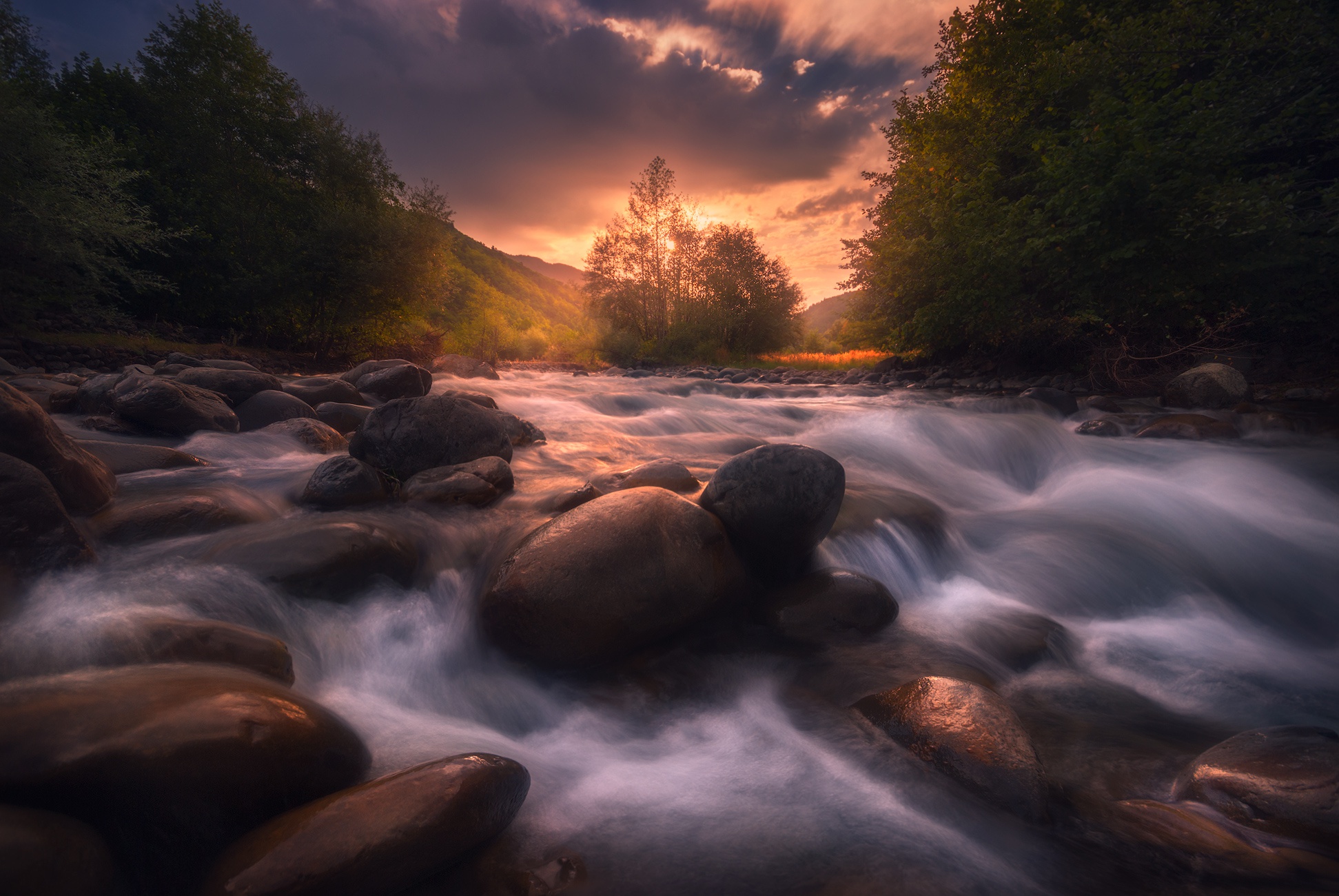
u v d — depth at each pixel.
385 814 1.38
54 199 11.18
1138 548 4.17
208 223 17.33
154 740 1.35
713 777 1.97
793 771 2.00
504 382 13.78
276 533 2.88
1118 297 10.18
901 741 2.06
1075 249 10.21
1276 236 8.70
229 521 3.31
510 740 2.18
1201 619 3.46
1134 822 1.75
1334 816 1.60
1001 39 12.73
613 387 13.50
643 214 30.02
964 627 3.12
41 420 2.99
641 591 2.57
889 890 1.48
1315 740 1.86
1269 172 9.88
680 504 2.89
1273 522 4.73
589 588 2.49
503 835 1.65
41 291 11.69
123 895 1.25
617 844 1.65
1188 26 10.20
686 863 1.58
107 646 1.88
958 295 11.89
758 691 2.52
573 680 2.53
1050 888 1.49
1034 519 4.75
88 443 4.13
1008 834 1.68
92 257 11.91
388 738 2.01
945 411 8.86
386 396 7.61
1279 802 1.68
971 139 12.81
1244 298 9.59
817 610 2.92
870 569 3.60
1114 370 11.02
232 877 1.25
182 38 18.03
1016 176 12.49
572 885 1.48
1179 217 8.95
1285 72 9.20
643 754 2.12
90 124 16.38
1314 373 9.24
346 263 17.78
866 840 1.67
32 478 2.48
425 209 19.94
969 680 2.59
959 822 1.73
